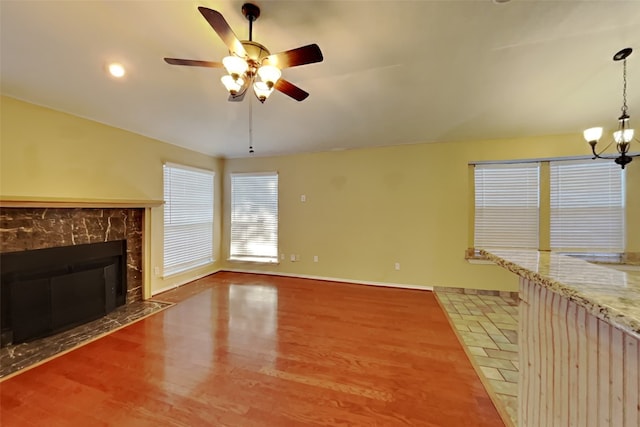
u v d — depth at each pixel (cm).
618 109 286
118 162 345
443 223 413
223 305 354
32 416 167
